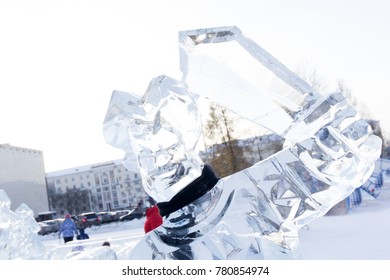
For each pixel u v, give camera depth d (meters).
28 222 1.03
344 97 0.67
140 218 26.03
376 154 0.69
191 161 0.66
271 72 0.67
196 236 0.70
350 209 12.30
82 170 47.69
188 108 0.66
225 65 0.67
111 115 0.68
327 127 0.67
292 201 0.70
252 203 0.70
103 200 46.38
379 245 6.09
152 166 0.65
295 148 0.71
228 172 17.23
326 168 0.67
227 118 17.44
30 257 0.94
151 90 0.66
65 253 0.99
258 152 17.22
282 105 0.69
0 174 41.81
